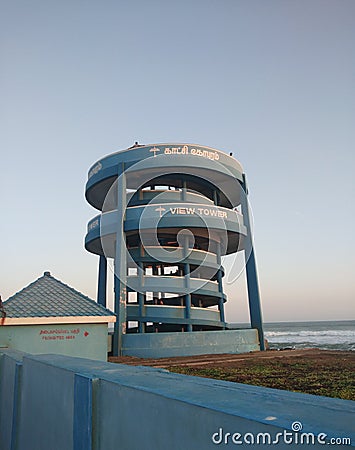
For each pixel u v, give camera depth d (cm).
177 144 2844
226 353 2739
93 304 1413
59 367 462
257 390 305
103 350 1327
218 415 216
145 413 280
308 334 12056
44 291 1452
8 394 711
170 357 2484
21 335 1218
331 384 1321
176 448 244
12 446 618
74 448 389
